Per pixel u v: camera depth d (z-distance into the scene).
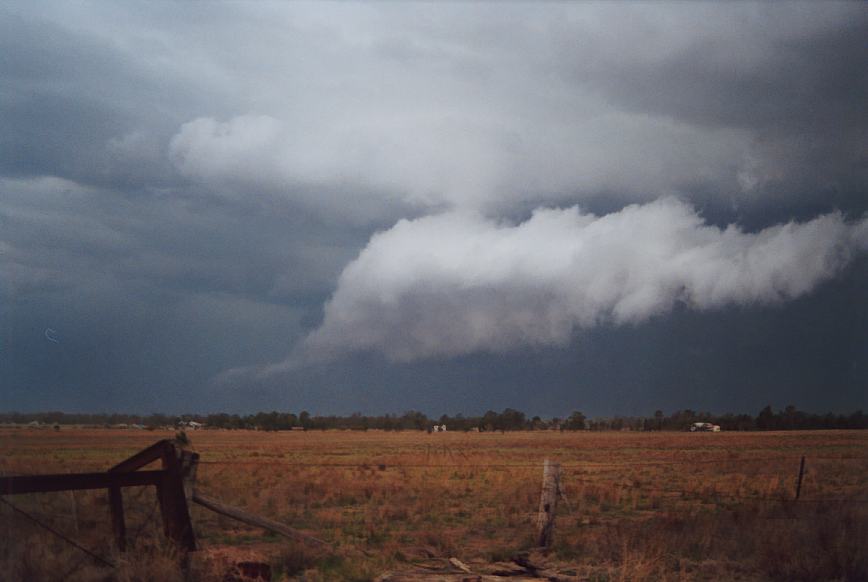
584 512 23.45
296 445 92.69
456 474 39.38
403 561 14.84
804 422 177.50
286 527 14.14
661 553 13.79
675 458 57.19
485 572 13.88
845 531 12.96
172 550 10.88
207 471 37.00
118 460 39.47
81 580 9.93
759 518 16.72
